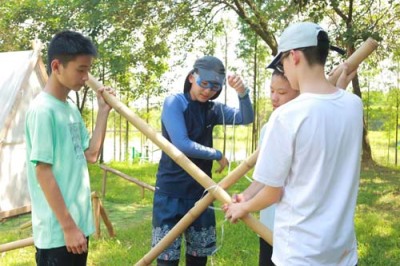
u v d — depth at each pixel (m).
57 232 2.46
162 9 11.55
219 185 2.74
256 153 2.69
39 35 13.27
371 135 27.69
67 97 2.71
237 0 12.17
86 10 10.73
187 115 3.12
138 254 5.08
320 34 1.98
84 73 2.46
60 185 2.48
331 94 1.97
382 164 15.54
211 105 3.26
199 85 3.03
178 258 3.23
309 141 1.88
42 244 2.48
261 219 2.91
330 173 1.92
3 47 15.28
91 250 5.39
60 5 12.44
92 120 20.28
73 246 2.42
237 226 6.11
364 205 8.13
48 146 2.38
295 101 1.95
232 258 4.82
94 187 10.57
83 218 2.58
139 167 15.86
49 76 2.54
